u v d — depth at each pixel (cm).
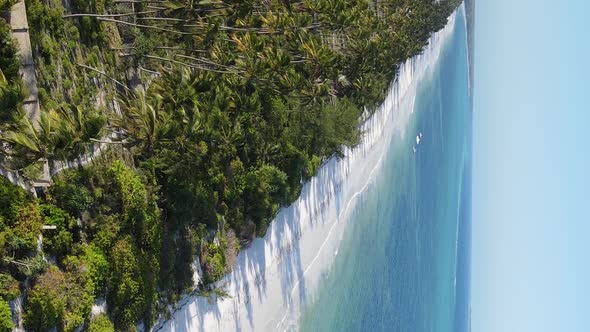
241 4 3959
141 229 3528
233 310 4722
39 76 2884
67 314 2942
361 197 8256
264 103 4859
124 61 3694
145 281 3528
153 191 3694
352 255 7738
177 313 4025
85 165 3241
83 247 3130
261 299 5194
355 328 7706
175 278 3959
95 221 3238
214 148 4228
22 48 2712
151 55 3844
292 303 5834
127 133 3284
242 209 4716
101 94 3419
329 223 6906
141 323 3622
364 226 8344
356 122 6338
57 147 2564
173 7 3634
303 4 4788
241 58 4184
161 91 3472
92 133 2778
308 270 6241
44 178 2886
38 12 2897
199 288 4231
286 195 5316
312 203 6350
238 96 4250
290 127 5294
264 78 4097
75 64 3206
